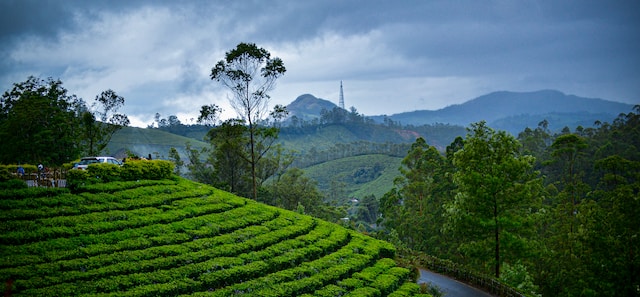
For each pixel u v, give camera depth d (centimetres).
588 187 6378
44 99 6725
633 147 9100
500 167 4891
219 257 3244
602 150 8956
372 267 3925
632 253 4575
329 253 4059
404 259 4878
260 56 6131
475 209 5091
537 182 5119
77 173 3838
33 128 6562
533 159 5012
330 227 4653
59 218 3167
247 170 8231
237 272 3091
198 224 3647
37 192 3459
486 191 4925
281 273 3297
